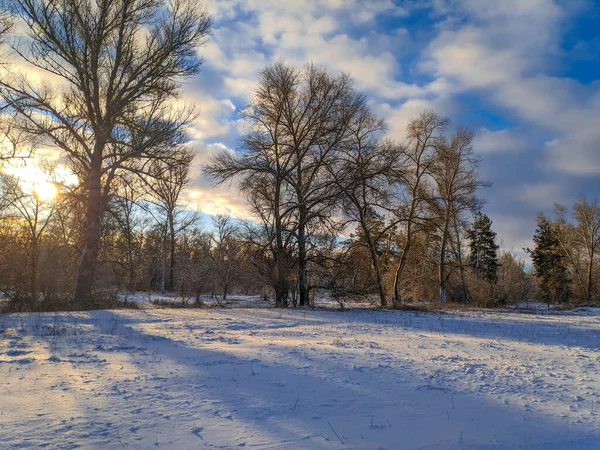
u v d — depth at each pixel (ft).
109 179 72.28
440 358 31.99
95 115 71.67
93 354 30.42
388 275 130.52
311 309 82.94
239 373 25.63
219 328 49.21
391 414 18.83
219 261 133.49
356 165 90.48
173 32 72.59
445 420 18.26
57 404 18.70
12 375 23.58
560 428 17.63
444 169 110.63
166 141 72.95
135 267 111.04
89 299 72.13
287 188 90.74
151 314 63.00
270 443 15.12
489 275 188.03
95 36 69.87
